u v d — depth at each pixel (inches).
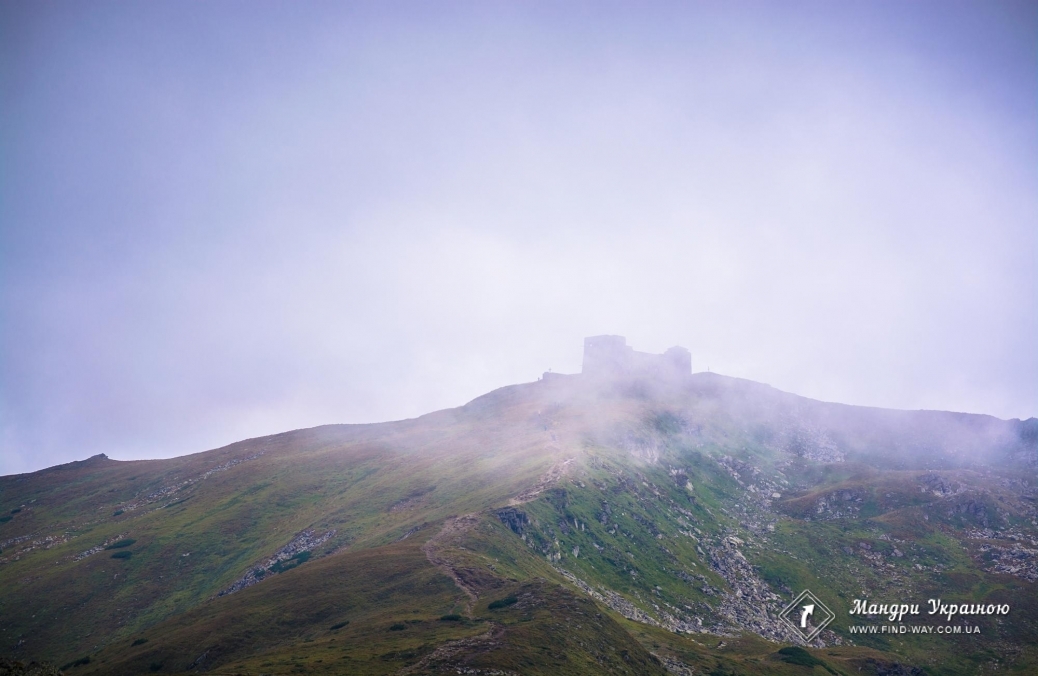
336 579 6112.2
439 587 5748.0
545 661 4207.7
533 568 7012.8
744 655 6879.9
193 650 5216.5
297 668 3811.5
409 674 3720.5
